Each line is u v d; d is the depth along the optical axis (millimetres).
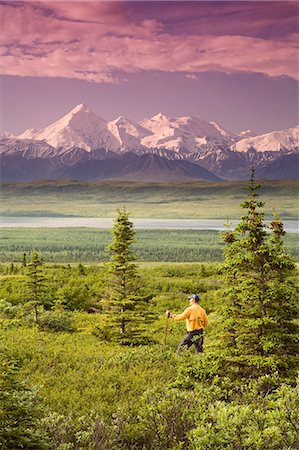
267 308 11461
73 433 8414
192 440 7535
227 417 7477
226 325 11391
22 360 14992
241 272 11961
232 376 10930
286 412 7320
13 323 25797
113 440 8156
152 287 43844
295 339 11188
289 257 11750
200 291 42906
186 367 11125
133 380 13156
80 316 29953
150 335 23359
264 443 7109
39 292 30297
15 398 7770
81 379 12977
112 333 22469
